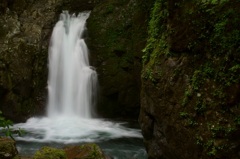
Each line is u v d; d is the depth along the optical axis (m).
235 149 5.18
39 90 12.79
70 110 13.07
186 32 6.15
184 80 6.14
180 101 6.12
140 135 10.77
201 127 5.66
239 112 5.18
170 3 6.48
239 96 5.23
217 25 5.62
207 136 5.52
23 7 14.11
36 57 12.71
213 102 5.54
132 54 12.59
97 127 11.72
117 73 12.80
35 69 12.68
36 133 10.67
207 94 5.65
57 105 13.08
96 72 12.98
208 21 5.79
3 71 11.86
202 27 5.87
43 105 12.77
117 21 13.10
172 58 6.47
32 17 13.80
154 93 6.77
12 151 6.70
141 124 7.53
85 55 13.21
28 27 13.27
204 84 5.73
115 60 12.86
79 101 13.07
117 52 12.84
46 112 12.81
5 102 11.89
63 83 13.16
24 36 12.81
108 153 8.86
